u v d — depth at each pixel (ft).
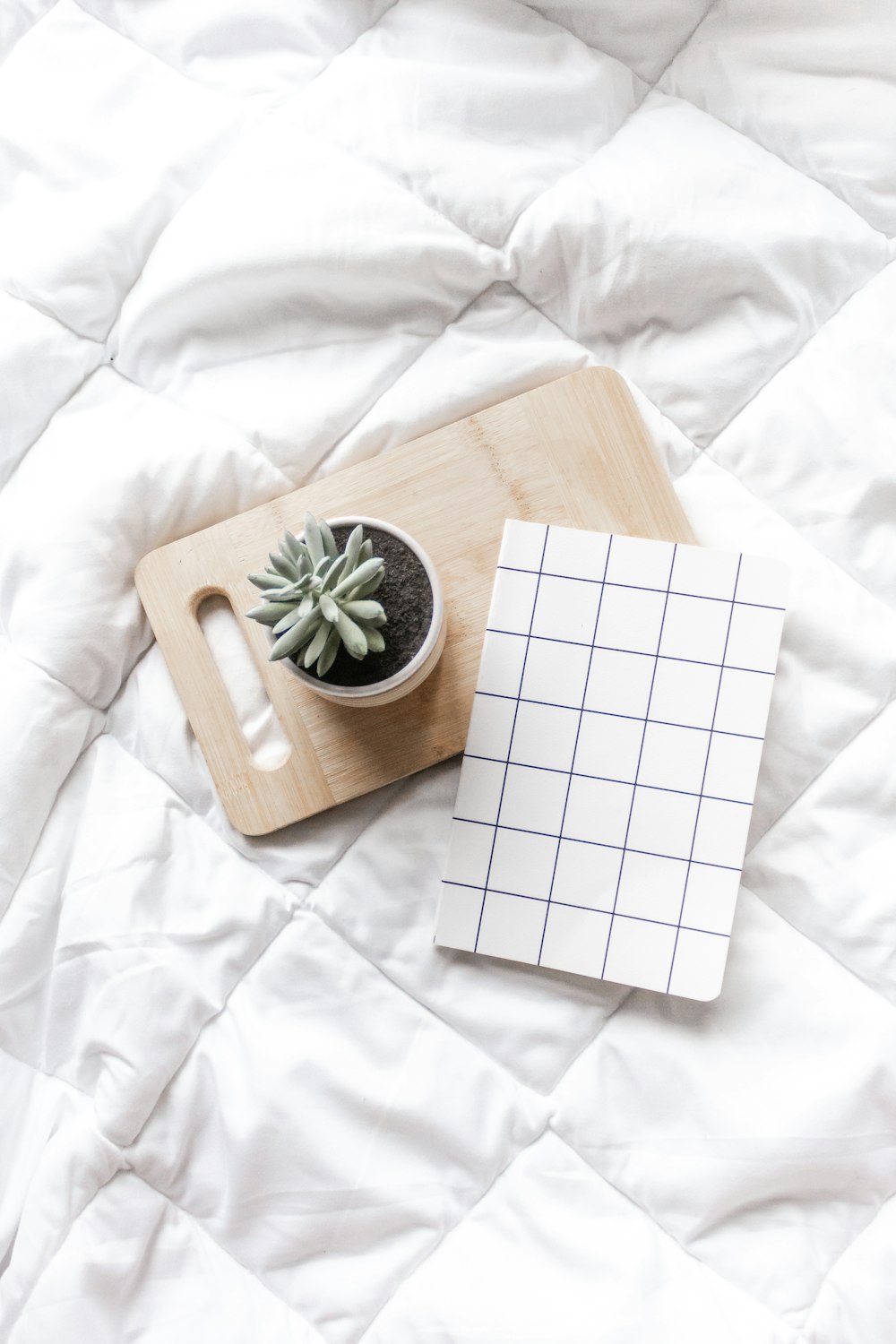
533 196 2.81
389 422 2.86
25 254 2.98
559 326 2.92
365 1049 2.65
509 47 2.91
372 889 2.72
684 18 2.90
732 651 2.60
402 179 2.85
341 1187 2.58
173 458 2.85
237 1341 2.55
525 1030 2.63
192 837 2.80
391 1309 2.54
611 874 2.60
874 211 2.84
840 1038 2.56
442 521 2.77
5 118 3.04
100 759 2.87
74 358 2.96
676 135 2.88
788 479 2.77
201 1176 2.66
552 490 2.76
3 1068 2.78
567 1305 2.47
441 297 2.89
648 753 2.61
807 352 2.82
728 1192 2.51
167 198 2.96
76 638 2.79
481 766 2.65
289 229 2.84
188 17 2.99
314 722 2.73
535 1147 2.60
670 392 2.84
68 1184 2.60
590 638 2.65
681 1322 2.43
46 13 3.07
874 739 2.65
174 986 2.68
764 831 2.68
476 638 2.73
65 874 2.80
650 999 2.64
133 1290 2.59
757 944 2.63
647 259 2.78
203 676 2.80
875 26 2.80
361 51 2.98
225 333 2.96
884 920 2.57
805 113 2.85
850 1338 2.43
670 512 2.72
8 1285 2.58
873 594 2.73
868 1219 2.54
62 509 2.85
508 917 2.62
